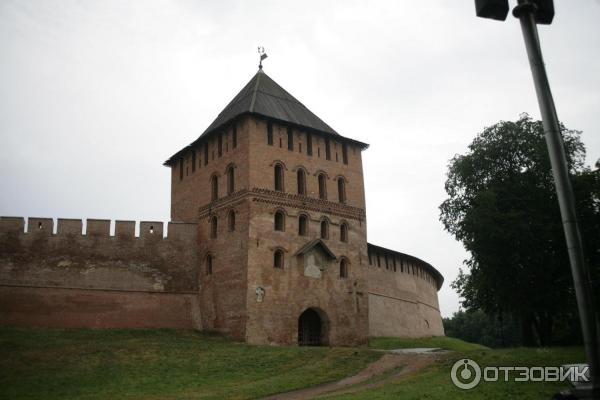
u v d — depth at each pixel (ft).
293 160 164.25
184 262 162.09
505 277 125.59
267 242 151.94
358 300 167.22
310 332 160.45
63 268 149.48
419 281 240.32
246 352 126.72
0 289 143.02
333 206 169.58
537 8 36.01
